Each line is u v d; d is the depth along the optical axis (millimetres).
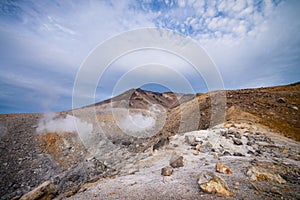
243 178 3402
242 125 9172
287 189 2840
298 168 3957
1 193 8039
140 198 2998
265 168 3957
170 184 3479
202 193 2857
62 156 10734
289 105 12805
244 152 5801
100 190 3717
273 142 6879
